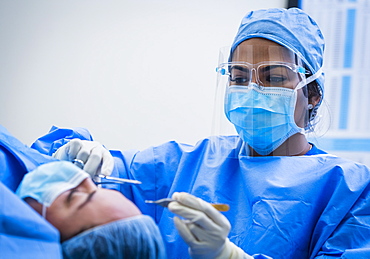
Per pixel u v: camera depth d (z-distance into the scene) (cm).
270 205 130
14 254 64
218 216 94
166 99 294
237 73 145
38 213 76
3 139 103
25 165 100
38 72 292
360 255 115
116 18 295
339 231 124
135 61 294
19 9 292
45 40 293
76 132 150
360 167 138
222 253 100
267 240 125
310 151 154
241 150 152
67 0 294
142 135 293
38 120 292
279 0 290
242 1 293
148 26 295
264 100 141
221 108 152
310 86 151
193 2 295
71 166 83
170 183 145
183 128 293
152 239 76
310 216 130
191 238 94
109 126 293
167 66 294
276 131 143
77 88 293
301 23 152
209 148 151
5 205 68
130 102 293
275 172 139
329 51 281
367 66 279
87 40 294
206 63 294
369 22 279
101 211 76
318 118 155
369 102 279
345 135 280
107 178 113
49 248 67
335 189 130
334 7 281
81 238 72
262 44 146
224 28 294
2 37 291
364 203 129
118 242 72
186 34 294
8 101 292
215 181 143
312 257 124
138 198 140
